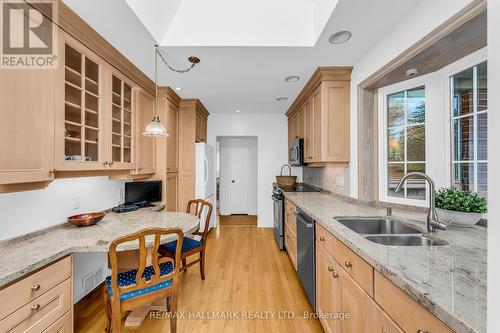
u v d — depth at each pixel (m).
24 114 1.21
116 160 2.13
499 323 0.44
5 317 0.98
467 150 1.54
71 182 1.89
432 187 1.35
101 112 1.81
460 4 1.15
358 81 2.15
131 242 1.45
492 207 0.45
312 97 2.64
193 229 1.79
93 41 1.67
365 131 2.13
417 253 1.01
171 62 2.16
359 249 1.06
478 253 1.01
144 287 1.41
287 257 3.04
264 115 4.52
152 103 2.72
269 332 1.68
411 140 1.93
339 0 1.38
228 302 2.04
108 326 1.60
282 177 3.82
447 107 1.64
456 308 0.62
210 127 4.50
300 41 1.87
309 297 1.91
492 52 0.45
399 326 0.82
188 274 2.56
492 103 0.45
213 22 1.85
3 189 1.16
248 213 5.66
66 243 1.39
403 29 1.54
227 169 5.64
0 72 1.11
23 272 1.03
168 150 3.01
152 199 2.76
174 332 1.54
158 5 1.61
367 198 2.13
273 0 1.86
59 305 1.25
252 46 1.87
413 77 1.83
